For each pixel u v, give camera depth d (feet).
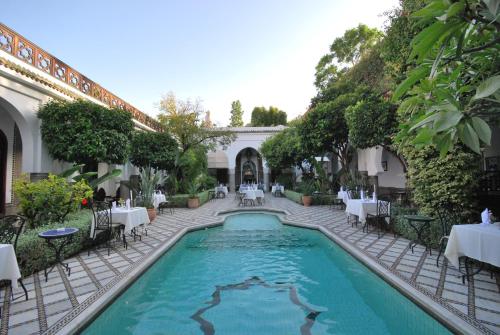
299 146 47.34
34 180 26.61
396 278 14.23
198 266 18.90
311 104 57.52
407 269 15.64
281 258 20.54
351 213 29.89
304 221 33.19
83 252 20.42
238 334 10.50
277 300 13.53
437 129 4.81
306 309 12.55
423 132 5.59
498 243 12.32
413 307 12.23
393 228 25.30
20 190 21.20
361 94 37.58
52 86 28.04
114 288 13.53
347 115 31.27
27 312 11.12
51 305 11.73
